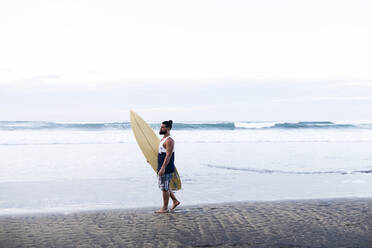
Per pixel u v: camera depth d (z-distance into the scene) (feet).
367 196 28.68
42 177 38.60
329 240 16.57
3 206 25.16
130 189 31.68
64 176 39.34
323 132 119.14
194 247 15.62
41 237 17.11
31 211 23.58
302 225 19.11
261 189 31.65
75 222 19.92
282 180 36.32
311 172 41.81
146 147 25.50
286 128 126.41
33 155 60.44
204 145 82.79
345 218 20.56
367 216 21.04
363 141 97.40
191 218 20.68
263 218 20.59
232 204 24.75
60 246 15.76
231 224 19.34
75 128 110.93
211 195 29.04
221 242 16.30
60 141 90.12
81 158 56.54
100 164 49.55
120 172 42.37
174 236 17.19
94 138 95.50
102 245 15.88
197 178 37.29
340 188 32.22
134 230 18.25
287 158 56.85
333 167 46.60
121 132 106.52
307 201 25.72
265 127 126.62
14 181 35.58
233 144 85.97
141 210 23.18
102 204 25.91
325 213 21.79
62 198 27.94
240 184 34.01
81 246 15.75
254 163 50.55
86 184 34.01
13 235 17.43
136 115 26.91
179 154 62.39
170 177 22.16
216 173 40.96
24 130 107.55
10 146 78.79
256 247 15.64
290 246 15.76
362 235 17.33
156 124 126.62
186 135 106.42
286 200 26.20
